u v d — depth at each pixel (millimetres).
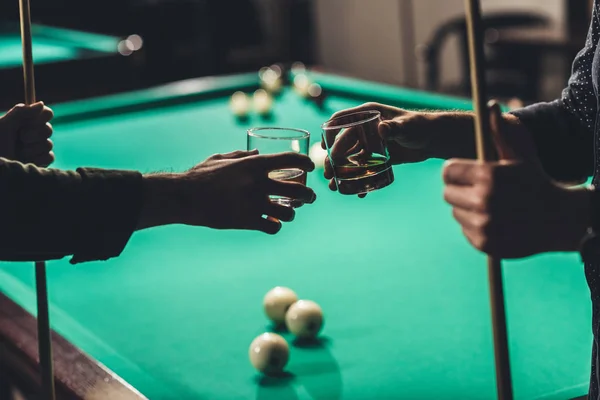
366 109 1565
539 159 1497
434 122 1515
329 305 2031
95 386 1585
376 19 7887
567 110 1510
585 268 1338
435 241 2408
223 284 2193
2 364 1838
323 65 8469
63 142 3424
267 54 7688
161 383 1700
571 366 1691
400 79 7867
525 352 1757
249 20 7562
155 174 1299
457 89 6285
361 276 2195
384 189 2854
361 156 1525
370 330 1886
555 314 1927
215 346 1853
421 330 1876
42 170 1263
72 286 2221
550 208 1066
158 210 1277
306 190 1309
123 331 1952
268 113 3695
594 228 1075
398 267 2242
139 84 4371
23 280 2270
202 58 7359
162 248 2471
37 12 7016
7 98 3994
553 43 5750
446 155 1550
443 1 7328
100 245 1264
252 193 1286
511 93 6008
